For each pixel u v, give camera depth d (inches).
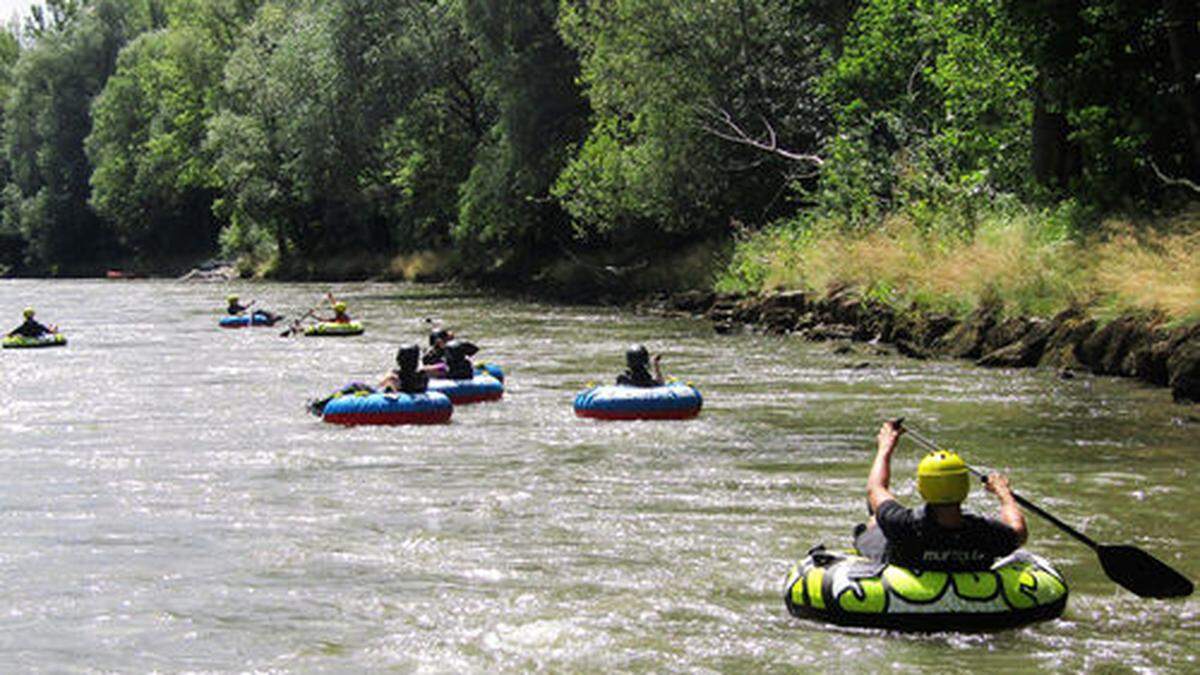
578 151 1610.5
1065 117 935.7
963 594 280.5
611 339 1050.7
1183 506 406.3
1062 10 849.5
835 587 288.7
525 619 301.3
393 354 972.6
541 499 432.5
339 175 2146.9
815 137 1355.8
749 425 583.2
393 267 2266.2
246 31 2459.4
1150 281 716.0
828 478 461.4
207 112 2731.3
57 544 380.8
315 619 305.0
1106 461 481.4
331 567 350.6
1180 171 857.5
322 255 2549.2
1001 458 490.3
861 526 309.9
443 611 309.3
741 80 1353.3
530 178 1660.9
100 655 282.8
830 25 1374.3
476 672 267.0
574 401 646.5
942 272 918.4
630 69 1373.0
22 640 293.3
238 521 407.5
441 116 2016.5
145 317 1477.6
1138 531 375.2
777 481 457.1
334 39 1963.6
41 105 3543.3
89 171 3459.6
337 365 894.4
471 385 674.2
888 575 286.0
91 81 3486.7
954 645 274.5
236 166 2422.5
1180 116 837.8
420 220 2132.1
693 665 267.4
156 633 297.0
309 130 2090.3
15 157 3676.2
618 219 1524.4
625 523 395.5
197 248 3189.0
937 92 1159.0
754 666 265.6
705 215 1422.2
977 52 975.0
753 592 319.6
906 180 1084.5
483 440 554.9
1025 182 1015.0
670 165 1368.1
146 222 3149.6
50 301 1867.6
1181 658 266.8
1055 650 271.6
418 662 273.9
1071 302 786.8
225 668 272.8
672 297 1381.6
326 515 413.7
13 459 526.3
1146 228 787.4
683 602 312.2
